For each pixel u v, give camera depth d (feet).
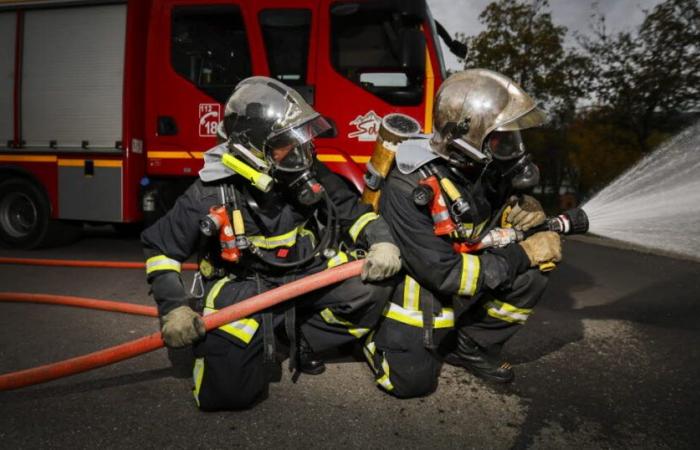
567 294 12.76
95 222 17.56
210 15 14.44
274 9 13.93
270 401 6.68
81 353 8.40
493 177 6.55
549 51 41.88
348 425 6.09
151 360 8.04
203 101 14.52
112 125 15.46
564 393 6.99
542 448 5.63
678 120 33.27
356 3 13.47
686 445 5.70
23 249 17.74
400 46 12.79
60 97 16.02
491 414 6.39
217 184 6.12
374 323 6.57
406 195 6.41
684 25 31.14
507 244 6.58
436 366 6.76
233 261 6.03
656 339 9.18
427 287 6.53
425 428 6.04
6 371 7.69
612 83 34.81
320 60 13.64
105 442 5.70
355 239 6.71
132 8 15.14
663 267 16.75
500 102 6.12
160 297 5.90
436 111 6.53
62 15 15.96
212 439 5.76
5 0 16.25
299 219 6.57
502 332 7.18
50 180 16.31
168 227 6.03
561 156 39.45
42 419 6.21
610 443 5.73
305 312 7.00
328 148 13.66
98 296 12.06
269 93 6.01
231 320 5.88
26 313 10.50
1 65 16.55
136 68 15.30
